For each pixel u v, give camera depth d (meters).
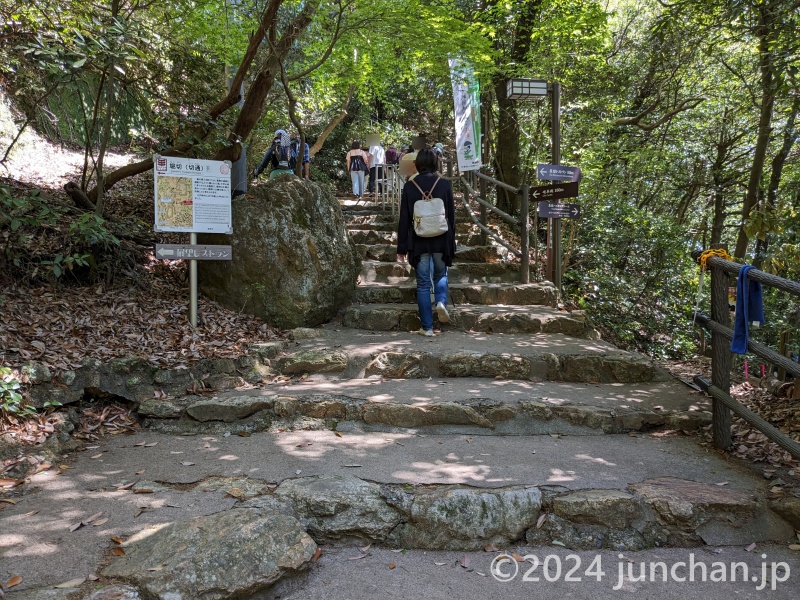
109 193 7.64
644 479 3.14
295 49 8.50
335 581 2.41
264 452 3.42
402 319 5.87
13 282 4.75
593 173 9.68
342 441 3.63
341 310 6.16
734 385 5.25
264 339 5.14
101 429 3.70
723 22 6.54
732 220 14.86
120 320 4.79
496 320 5.85
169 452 3.43
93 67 5.67
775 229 5.64
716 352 3.64
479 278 7.30
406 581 2.42
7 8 4.80
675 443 3.75
